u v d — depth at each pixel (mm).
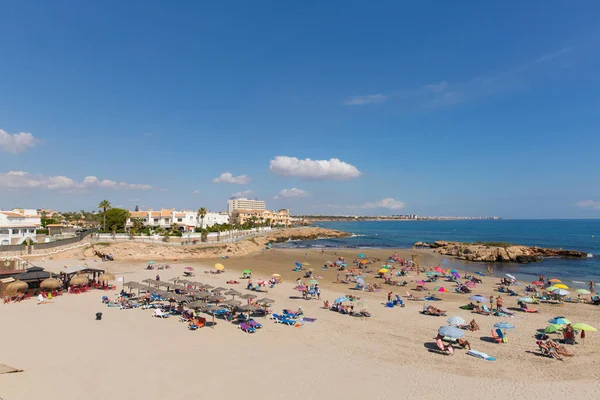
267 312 33312
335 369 20750
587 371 21406
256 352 23297
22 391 17141
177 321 30078
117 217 116625
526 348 25312
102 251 70062
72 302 35375
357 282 47281
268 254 87375
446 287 48938
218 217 158750
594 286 51844
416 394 17844
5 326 27297
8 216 79375
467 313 34781
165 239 86125
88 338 25109
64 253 67375
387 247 115188
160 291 34812
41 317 29906
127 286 40969
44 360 21062
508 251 80688
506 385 19203
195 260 73312
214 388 17922
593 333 28797
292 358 22359
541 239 158750
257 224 193750
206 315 32250
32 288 38500
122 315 31266
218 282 49219
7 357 21344
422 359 22859
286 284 48938
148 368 20250
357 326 29922
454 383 19281
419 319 32250
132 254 71562
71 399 16500
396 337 27219
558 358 23219
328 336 27125
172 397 16891
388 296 39156
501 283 51062
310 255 85938
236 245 88250
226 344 24719
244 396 17141
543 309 36812
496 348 25219
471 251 84875
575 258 85500
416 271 62594
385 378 19688
